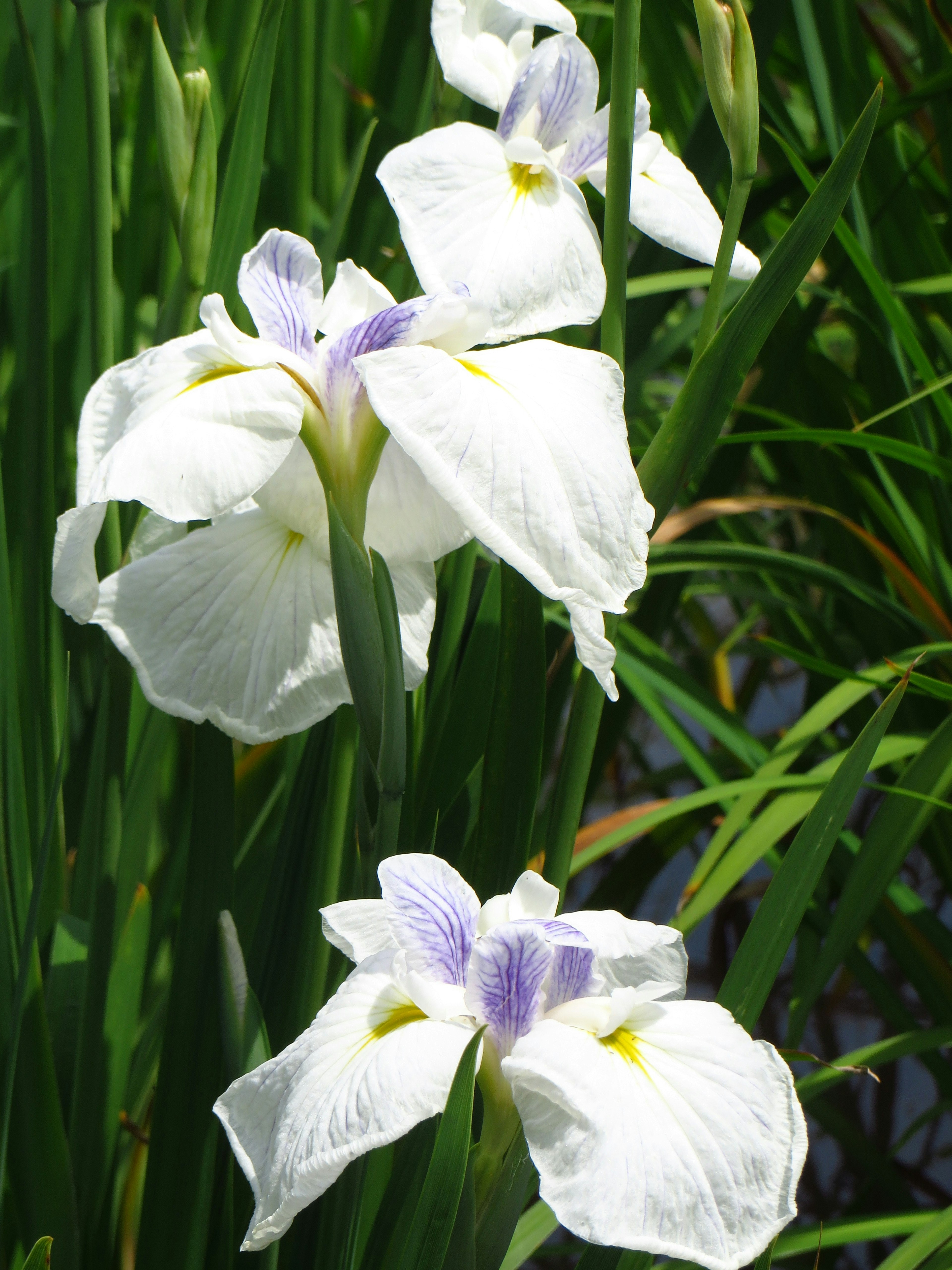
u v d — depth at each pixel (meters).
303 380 0.85
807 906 0.89
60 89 1.05
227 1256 0.94
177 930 0.96
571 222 0.90
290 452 0.89
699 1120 0.80
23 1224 0.94
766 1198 0.79
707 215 0.96
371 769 0.85
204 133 0.91
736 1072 0.81
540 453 0.82
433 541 0.91
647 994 0.83
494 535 0.80
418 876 0.84
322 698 0.91
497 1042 0.82
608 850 1.12
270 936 0.97
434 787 0.99
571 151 0.94
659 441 0.89
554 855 0.92
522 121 0.94
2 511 0.93
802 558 1.21
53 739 1.01
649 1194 0.78
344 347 0.85
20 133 1.12
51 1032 0.99
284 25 1.08
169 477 0.82
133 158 1.07
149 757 0.99
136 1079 1.04
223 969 0.90
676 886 2.02
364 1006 0.83
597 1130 0.79
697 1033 0.82
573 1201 0.78
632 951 0.84
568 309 0.89
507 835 0.96
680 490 0.90
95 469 0.84
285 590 0.91
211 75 1.09
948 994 1.15
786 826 1.08
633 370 1.11
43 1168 0.93
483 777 0.96
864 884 1.06
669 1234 0.78
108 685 0.94
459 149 0.91
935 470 1.10
